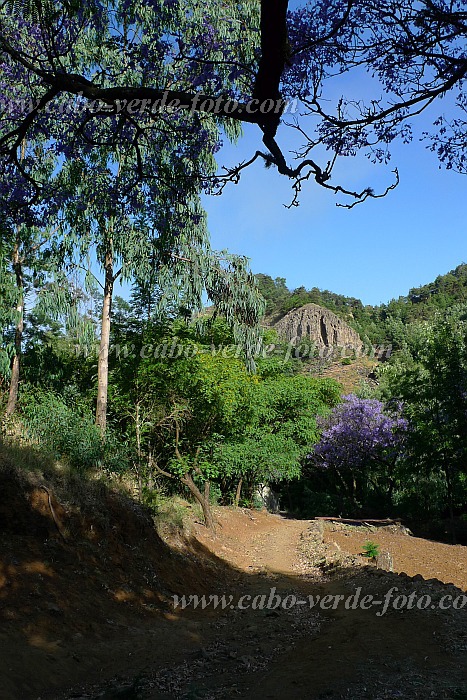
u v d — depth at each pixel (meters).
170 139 7.09
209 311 21.84
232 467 21.98
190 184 6.74
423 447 27.05
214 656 7.03
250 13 10.26
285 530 25.92
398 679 5.39
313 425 28.52
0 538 8.46
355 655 6.29
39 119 6.88
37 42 6.62
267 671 6.21
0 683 5.39
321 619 9.01
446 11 4.72
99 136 7.02
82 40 8.38
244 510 29.58
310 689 5.29
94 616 7.92
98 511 10.75
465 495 29.80
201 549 15.26
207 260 18.64
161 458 20.11
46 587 7.89
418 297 198.50
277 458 24.36
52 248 18.03
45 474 10.26
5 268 17.17
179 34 7.21
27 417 13.90
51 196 7.33
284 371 32.69
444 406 26.70
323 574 14.69
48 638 6.77
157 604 9.57
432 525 29.83
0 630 6.46
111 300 18.83
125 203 7.52
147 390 17.70
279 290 192.88
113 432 16.03
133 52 7.11
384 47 4.99
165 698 5.29
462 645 6.52
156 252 17.19
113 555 10.08
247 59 6.33
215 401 17.89
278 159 4.69
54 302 18.27
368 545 18.58
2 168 6.78
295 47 5.20
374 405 39.31
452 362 26.61
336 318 136.62
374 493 42.00
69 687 5.86
